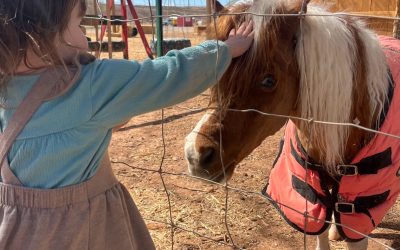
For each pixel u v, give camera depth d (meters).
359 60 1.73
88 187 1.24
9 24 1.07
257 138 1.73
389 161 1.77
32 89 1.16
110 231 1.32
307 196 1.94
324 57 1.65
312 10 1.75
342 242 2.67
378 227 2.83
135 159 3.90
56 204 1.19
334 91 1.68
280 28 1.64
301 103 1.73
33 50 1.10
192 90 1.32
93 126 1.19
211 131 1.64
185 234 2.71
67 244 1.20
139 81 1.22
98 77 1.19
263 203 3.06
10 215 1.19
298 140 1.92
